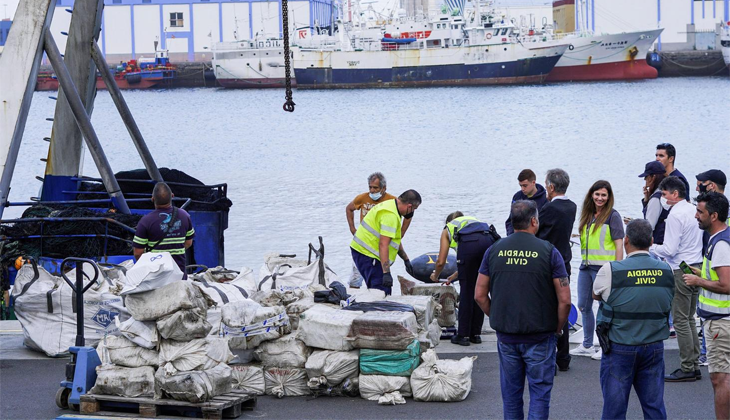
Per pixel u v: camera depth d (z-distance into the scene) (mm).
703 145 48406
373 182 9734
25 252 9750
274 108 91062
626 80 115562
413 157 45250
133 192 12898
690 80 116688
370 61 113875
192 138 62062
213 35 128250
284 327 6789
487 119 71875
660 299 5336
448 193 28719
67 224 9758
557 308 5414
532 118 71750
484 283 5609
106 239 9836
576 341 8539
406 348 6574
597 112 75625
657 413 5406
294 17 126438
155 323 6137
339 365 6582
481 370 7418
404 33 113750
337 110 86625
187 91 121562
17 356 7980
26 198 29859
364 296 7676
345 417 6176
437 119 73375
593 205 7734
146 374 6117
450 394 6492
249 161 44688
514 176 34875
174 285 6051
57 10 121312
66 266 9445
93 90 13133
